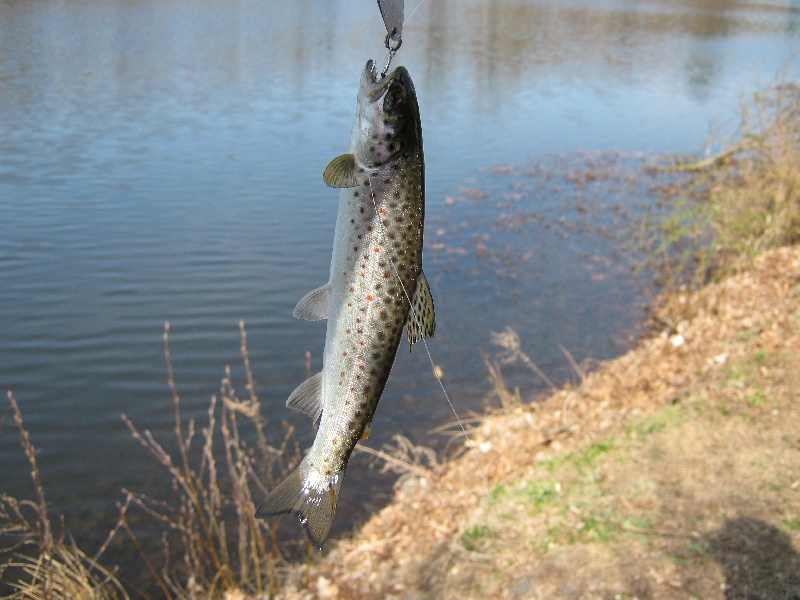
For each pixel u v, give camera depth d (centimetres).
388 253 44
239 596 97
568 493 104
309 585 100
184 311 166
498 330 166
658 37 649
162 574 101
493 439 125
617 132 331
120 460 122
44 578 93
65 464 120
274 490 46
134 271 183
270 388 141
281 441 126
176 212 220
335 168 42
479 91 412
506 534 99
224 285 178
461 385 145
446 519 108
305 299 45
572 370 149
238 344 155
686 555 89
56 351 150
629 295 181
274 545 99
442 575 95
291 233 208
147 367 146
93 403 136
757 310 148
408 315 45
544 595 87
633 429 116
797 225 186
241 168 261
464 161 286
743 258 175
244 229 210
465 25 679
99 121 314
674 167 262
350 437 46
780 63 509
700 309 156
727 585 84
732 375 125
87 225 208
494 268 195
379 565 101
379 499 116
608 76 464
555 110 372
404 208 44
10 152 269
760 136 189
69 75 399
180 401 137
